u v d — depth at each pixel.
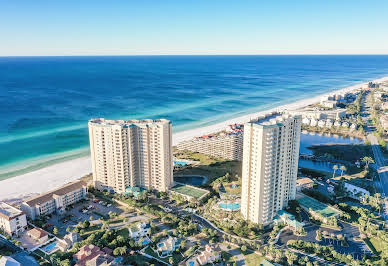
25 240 194.88
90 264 164.75
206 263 174.38
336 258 177.88
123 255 181.50
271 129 193.12
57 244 190.50
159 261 177.62
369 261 173.12
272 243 192.88
